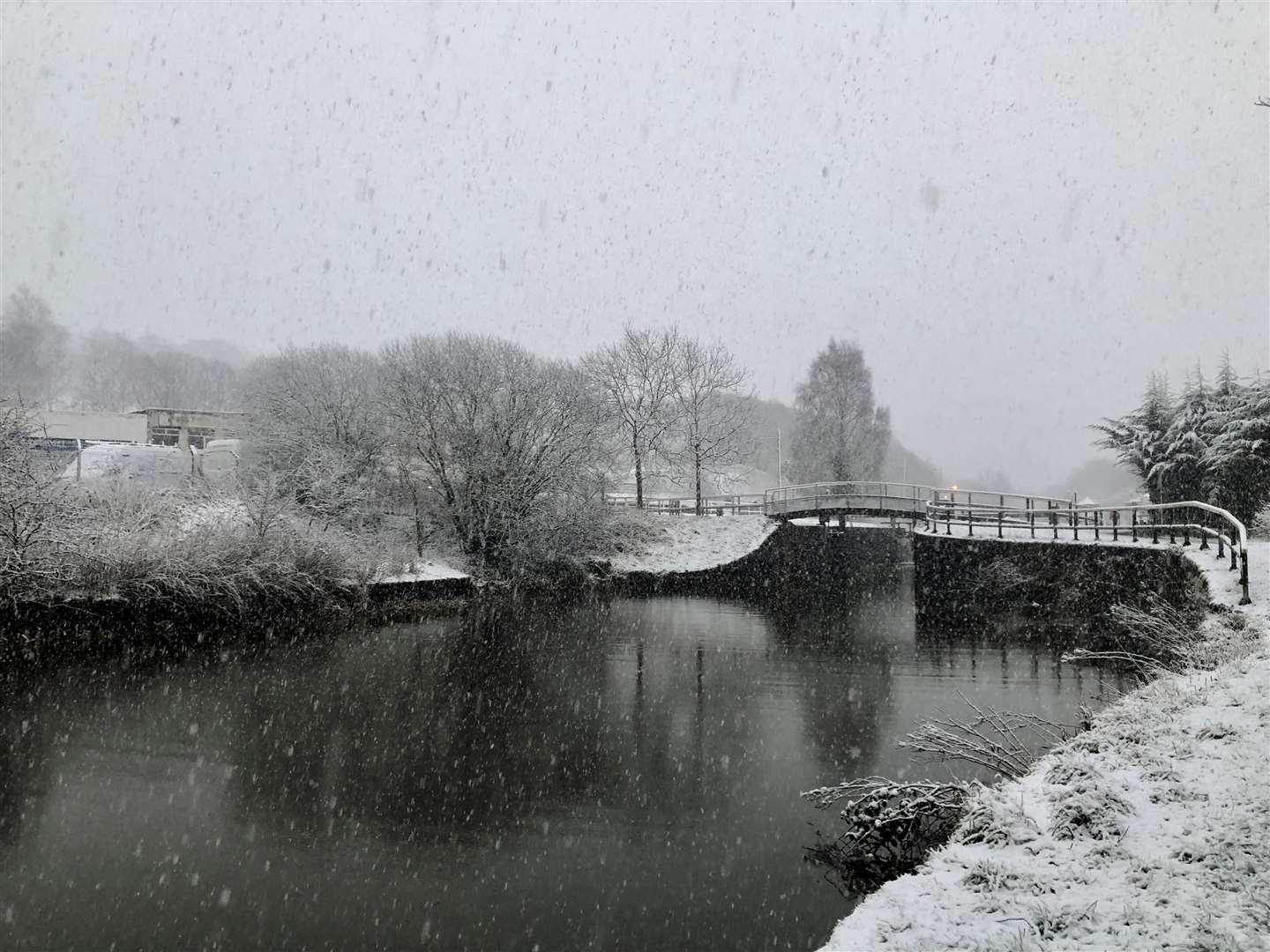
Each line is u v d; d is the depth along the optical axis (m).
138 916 6.43
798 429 48.88
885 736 11.26
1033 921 3.97
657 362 39.38
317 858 7.53
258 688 13.17
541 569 27.91
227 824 8.17
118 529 16.38
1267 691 6.52
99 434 38.06
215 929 6.27
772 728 11.80
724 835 8.14
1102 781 5.23
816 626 21.45
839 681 14.74
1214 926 3.67
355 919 6.48
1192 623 11.14
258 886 6.97
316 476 23.30
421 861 7.51
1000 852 4.80
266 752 10.27
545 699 13.41
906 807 7.09
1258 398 20.69
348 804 8.78
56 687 12.57
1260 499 20.20
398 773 9.75
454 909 6.65
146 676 13.48
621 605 25.44
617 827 8.34
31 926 6.23
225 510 19.31
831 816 8.60
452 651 17.00
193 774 9.45
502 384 28.02
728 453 40.75
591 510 29.53
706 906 6.73
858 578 29.47
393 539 24.98
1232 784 5.03
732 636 19.78
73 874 7.07
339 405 28.41
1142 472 26.38
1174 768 5.38
